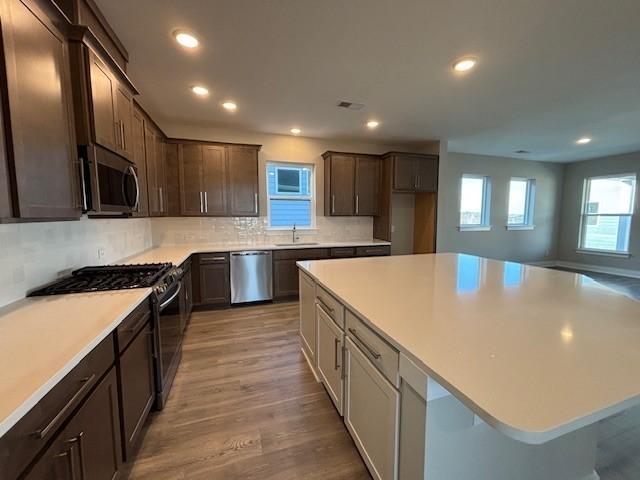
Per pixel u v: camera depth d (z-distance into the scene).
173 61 2.33
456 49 2.16
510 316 1.20
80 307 1.40
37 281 1.65
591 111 3.45
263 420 1.79
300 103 3.20
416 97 3.03
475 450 1.00
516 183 6.74
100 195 1.63
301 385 2.15
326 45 2.12
